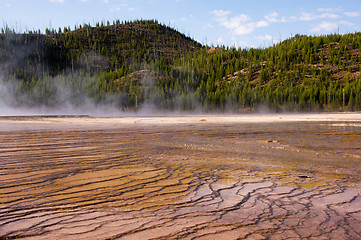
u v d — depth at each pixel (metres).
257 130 16.03
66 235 2.51
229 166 5.76
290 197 3.70
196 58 157.75
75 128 16.75
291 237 2.54
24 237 2.46
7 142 9.44
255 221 2.90
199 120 30.14
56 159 6.30
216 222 2.86
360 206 3.38
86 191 3.85
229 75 121.31
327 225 2.81
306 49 129.88
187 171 5.23
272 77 111.75
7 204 3.28
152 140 10.64
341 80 102.81
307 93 87.50
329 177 4.85
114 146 8.70
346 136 12.48
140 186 4.14
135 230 2.63
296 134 13.53
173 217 2.97
